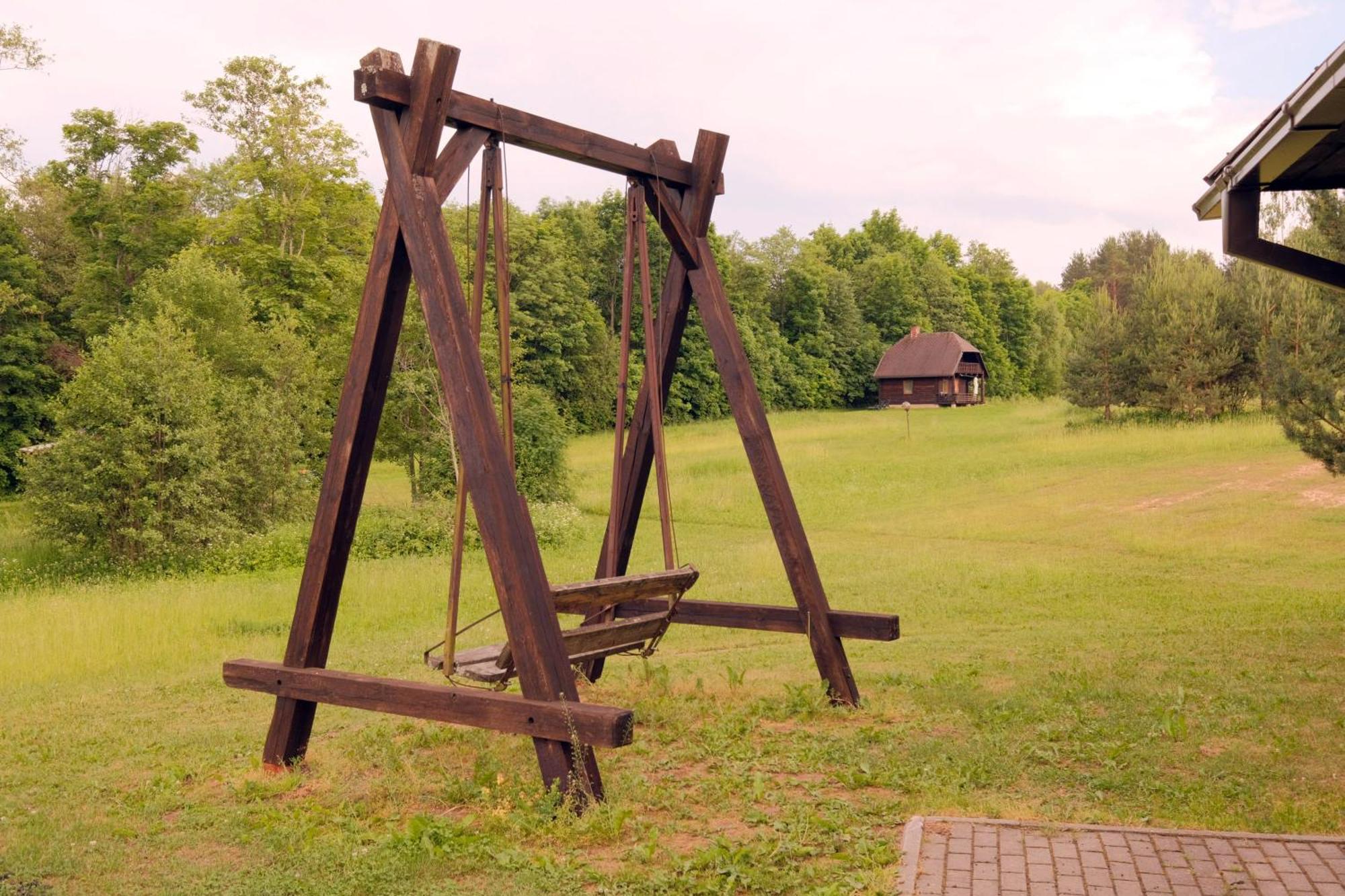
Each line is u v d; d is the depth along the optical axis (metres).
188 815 5.34
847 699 7.32
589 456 45.62
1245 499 23.45
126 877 4.41
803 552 7.39
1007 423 48.09
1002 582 15.64
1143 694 7.45
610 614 8.20
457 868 4.34
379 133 5.73
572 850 4.56
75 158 42.22
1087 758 5.75
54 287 44.75
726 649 11.25
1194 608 12.91
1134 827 4.44
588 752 5.17
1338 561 16.64
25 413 39.34
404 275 5.98
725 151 7.40
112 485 23.27
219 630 13.58
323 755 6.54
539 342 61.47
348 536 6.24
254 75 38.50
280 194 39.78
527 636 5.26
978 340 99.62
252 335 31.95
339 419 6.17
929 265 100.19
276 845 4.75
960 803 4.93
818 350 85.62
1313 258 7.22
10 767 6.81
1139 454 32.12
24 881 4.35
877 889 3.80
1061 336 108.31
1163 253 42.62
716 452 40.41
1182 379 38.72
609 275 75.00
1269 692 7.46
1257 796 5.02
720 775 5.60
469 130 5.92
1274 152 6.64
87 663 11.41
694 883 4.02
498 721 5.27
